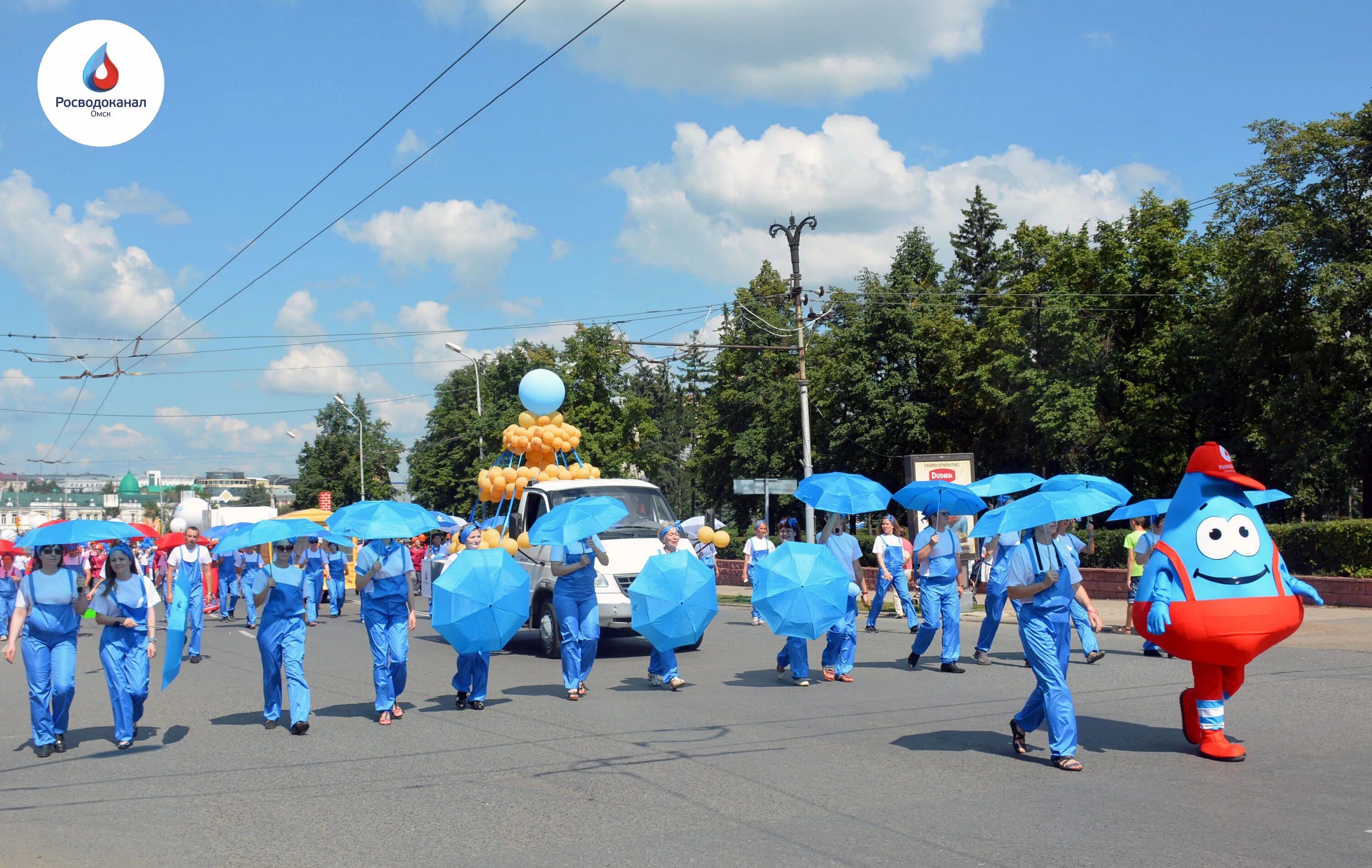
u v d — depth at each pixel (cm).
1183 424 3619
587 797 670
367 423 7931
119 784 758
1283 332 2988
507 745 852
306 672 1405
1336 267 2736
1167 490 3641
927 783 687
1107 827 575
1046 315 3416
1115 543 2391
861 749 794
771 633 1820
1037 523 718
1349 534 1898
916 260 4928
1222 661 732
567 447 1836
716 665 1355
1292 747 768
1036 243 3991
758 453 4694
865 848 547
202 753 862
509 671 1354
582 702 1064
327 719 1012
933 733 852
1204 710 747
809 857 534
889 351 4184
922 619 1230
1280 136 2984
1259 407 3183
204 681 1338
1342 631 1480
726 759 770
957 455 2459
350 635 1977
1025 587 730
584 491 1608
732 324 5075
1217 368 3306
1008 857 527
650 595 1110
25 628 884
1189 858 517
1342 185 2931
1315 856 516
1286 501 3269
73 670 890
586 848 561
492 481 1797
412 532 965
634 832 589
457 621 991
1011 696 1029
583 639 1089
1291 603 736
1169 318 3606
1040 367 3538
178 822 642
